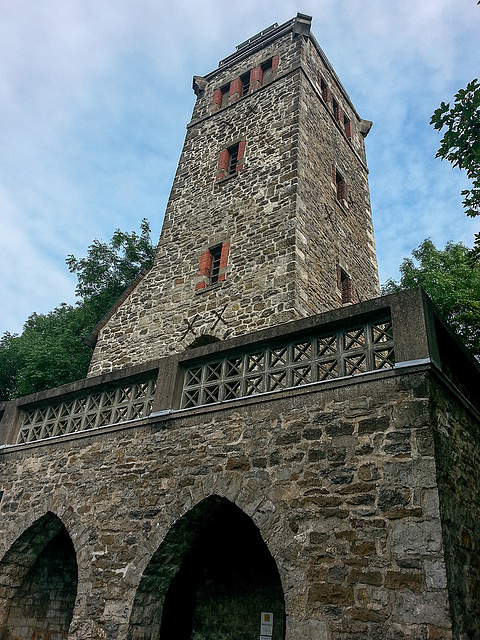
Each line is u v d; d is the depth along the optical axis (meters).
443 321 6.48
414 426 5.55
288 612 5.46
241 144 15.31
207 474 6.89
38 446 9.44
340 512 5.62
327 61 18.28
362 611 5.04
